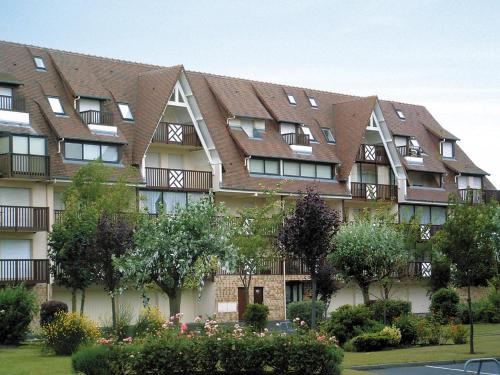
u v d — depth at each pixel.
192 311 53.59
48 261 45.66
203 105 58.47
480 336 41.16
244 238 47.19
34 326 43.97
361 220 47.84
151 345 23.77
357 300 62.97
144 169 51.28
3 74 48.31
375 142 66.50
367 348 34.59
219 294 54.66
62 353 31.39
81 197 44.12
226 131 58.00
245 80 63.19
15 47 52.22
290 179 59.03
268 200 52.62
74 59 54.06
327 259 44.72
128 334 32.44
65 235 42.94
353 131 64.19
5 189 46.22
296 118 62.09
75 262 42.53
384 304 39.66
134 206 44.66
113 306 37.09
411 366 29.66
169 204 52.75
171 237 37.22
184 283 39.19
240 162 56.97
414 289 66.81
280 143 60.12
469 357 31.31
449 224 32.84
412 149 68.06
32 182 47.00
